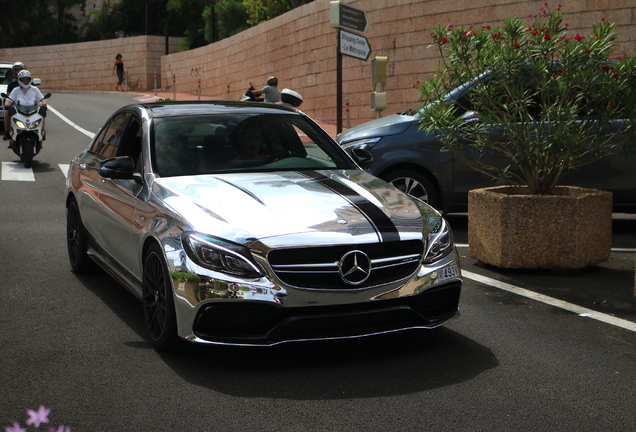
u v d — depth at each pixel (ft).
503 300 19.81
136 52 173.37
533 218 22.47
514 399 13.12
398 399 13.10
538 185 23.73
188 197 15.80
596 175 27.89
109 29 201.87
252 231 14.33
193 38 170.91
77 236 21.93
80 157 22.94
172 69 160.04
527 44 22.70
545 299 19.90
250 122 19.39
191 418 12.26
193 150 18.11
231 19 147.64
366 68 77.25
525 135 23.08
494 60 22.35
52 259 24.16
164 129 18.67
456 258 15.80
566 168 23.40
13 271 22.48
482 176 28.55
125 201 17.69
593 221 22.67
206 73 139.74
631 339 16.57
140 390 13.44
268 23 104.47
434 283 15.11
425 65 70.03
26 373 14.23
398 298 14.73
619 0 56.08
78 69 187.73
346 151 20.01
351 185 16.97
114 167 17.29
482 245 23.57
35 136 47.83
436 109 23.68
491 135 23.67
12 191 39.01
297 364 14.85
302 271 14.16
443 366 14.76
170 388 13.55
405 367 14.70
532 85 24.50
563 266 22.50
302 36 91.66
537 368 14.69
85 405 12.76
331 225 14.66
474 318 18.12
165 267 14.97
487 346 16.02
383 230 14.84
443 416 12.37
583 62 21.93
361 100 78.69
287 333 14.24
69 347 15.75
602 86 21.85
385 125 29.66
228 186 16.35
